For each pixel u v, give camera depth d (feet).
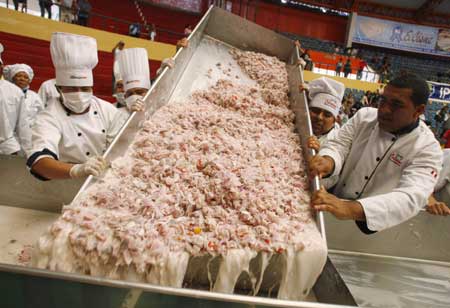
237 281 3.67
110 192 3.90
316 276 3.56
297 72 7.84
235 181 4.25
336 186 6.03
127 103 7.00
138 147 5.22
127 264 3.09
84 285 2.59
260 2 47.91
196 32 8.51
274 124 6.75
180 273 3.17
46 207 5.76
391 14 53.21
